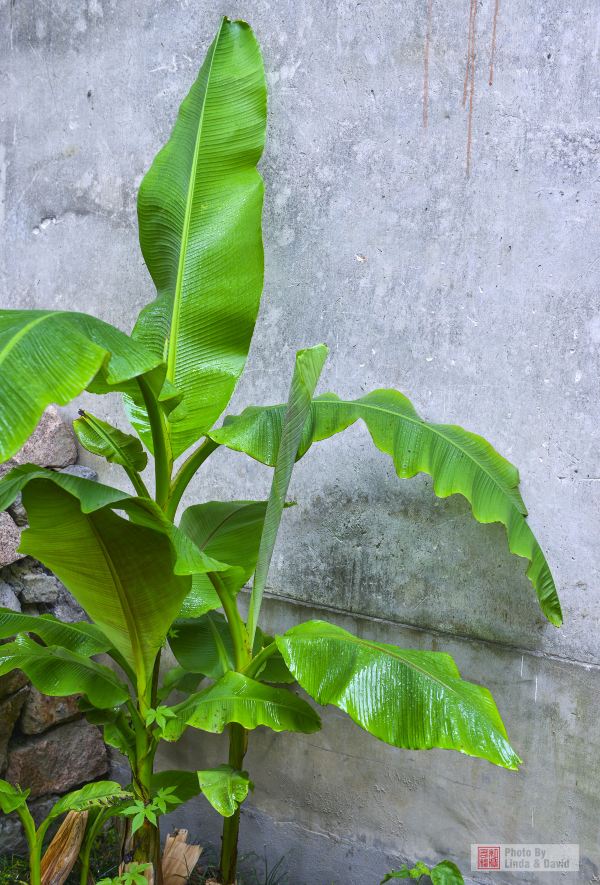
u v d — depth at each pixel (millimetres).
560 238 2645
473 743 2070
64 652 2652
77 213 3660
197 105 2914
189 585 2377
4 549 3258
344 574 3166
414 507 2994
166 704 3596
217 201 2820
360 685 2203
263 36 3123
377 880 3168
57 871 2830
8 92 3799
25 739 3428
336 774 3225
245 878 3344
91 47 3527
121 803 2734
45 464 3555
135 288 3539
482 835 2961
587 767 2744
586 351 2635
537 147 2654
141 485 2766
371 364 3033
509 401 2783
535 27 2617
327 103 3018
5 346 1706
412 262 2912
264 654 2537
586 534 2688
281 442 2334
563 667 2760
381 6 2867
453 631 2961
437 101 2807
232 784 2369
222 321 2773
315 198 3084
